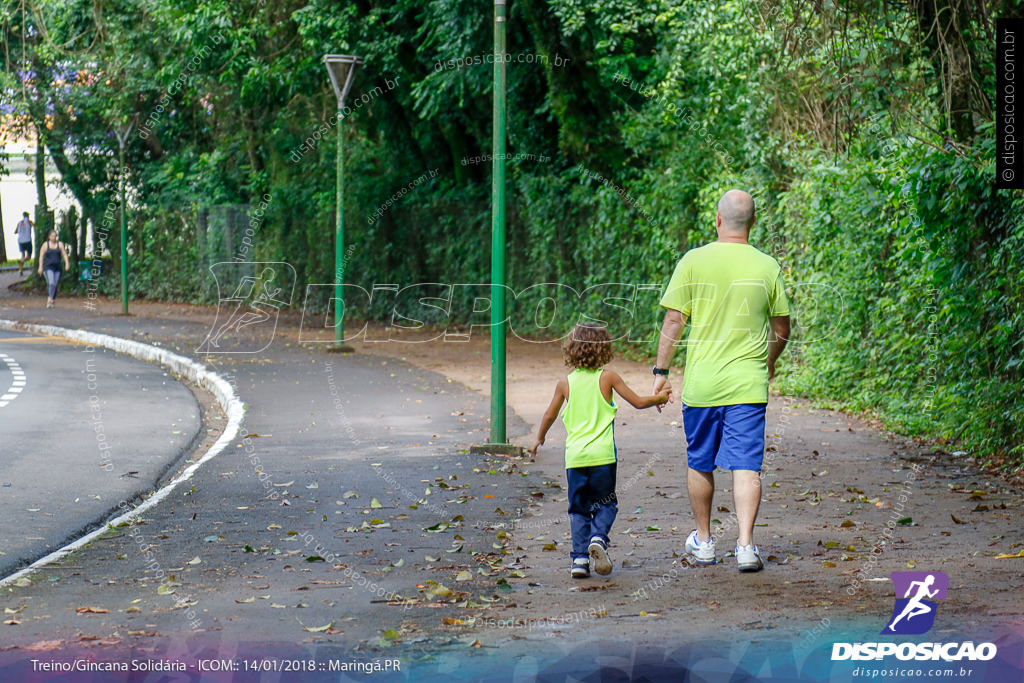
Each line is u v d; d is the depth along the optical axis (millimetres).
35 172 37844
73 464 10484
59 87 33406
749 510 6137
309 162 29297
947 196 9758
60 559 6711
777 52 13375
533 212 23672
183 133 35406
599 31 19469
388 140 28125
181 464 10805
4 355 21406
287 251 30203
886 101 11430
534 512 8016
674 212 17766
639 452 10305
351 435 11836
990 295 9547
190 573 6348
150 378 18312
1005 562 6121
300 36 25078
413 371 18156
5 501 8703
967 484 8500
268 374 17656
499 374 10688
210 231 33688
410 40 23969
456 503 8344
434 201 26547
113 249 36812
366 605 5641
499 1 10383
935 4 9258
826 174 13328
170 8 26516
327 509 8164
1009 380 9531
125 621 5355
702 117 17172
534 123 23656
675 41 17609
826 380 13719
